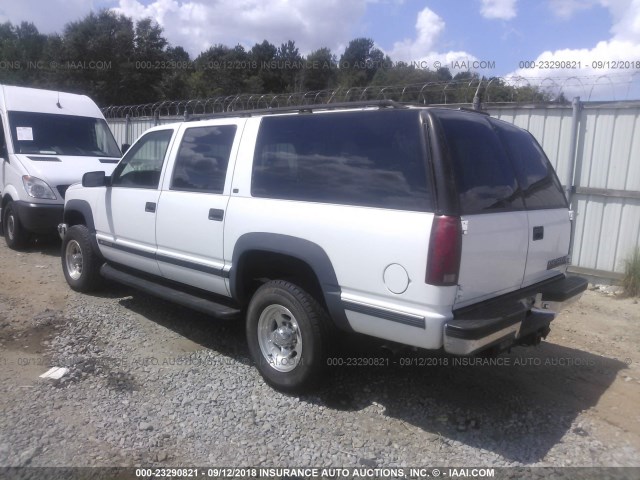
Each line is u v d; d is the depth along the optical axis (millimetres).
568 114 8203
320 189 4094
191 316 6168
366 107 4152
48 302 6512
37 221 8867
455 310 3531
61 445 3598
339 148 4059
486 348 3682
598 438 3904
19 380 4492
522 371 5008
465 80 8688
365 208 3777
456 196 3473
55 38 38094
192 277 5109
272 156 4480
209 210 4805
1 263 8453
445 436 3865
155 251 5465
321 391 4430
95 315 6086
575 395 4562
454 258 3412
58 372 4641
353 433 3863
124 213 5855
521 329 4031
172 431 3816
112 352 5137
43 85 36781
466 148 3768
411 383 4660
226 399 4289
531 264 4211
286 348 4414
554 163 8406
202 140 5125
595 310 6875
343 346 4316
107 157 10281
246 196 4559
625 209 7875
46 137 9891
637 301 7230
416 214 3518
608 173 7980
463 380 4773
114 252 6129
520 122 8609
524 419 4133
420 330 3496
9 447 3541
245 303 4824
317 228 3988
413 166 3615
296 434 3824
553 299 4402
